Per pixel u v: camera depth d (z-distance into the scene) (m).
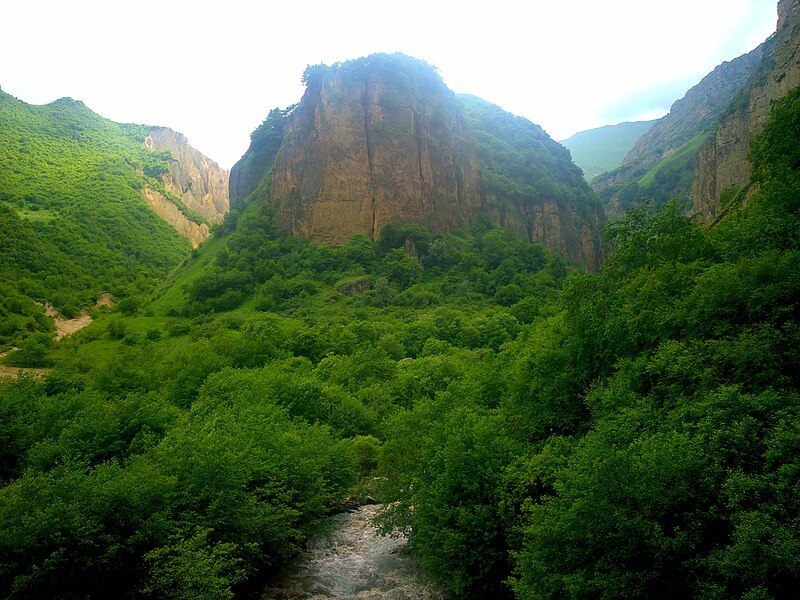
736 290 18.98
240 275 116.06
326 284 114.62
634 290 25.75
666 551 13.47
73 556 17.67
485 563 20.17
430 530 22.06
